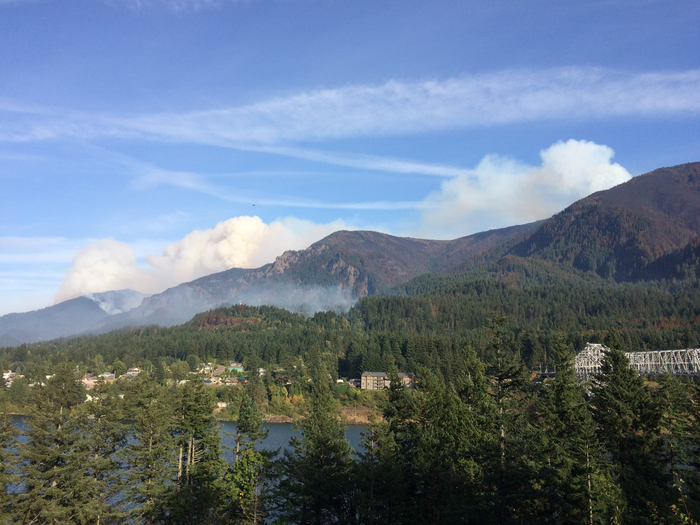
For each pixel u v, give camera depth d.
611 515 46.84
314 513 59.69
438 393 67.00
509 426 57.16
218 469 66.31
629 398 61.22
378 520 53.88
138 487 60.12
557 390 63.47
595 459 49.03
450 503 51.78
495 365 61.00
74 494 55.66
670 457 56.34
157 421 63.59
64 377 82.31
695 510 42.53
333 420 70.31
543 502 51.34
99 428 61.78
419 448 55.88
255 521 61.12
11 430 56.06
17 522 52.78
